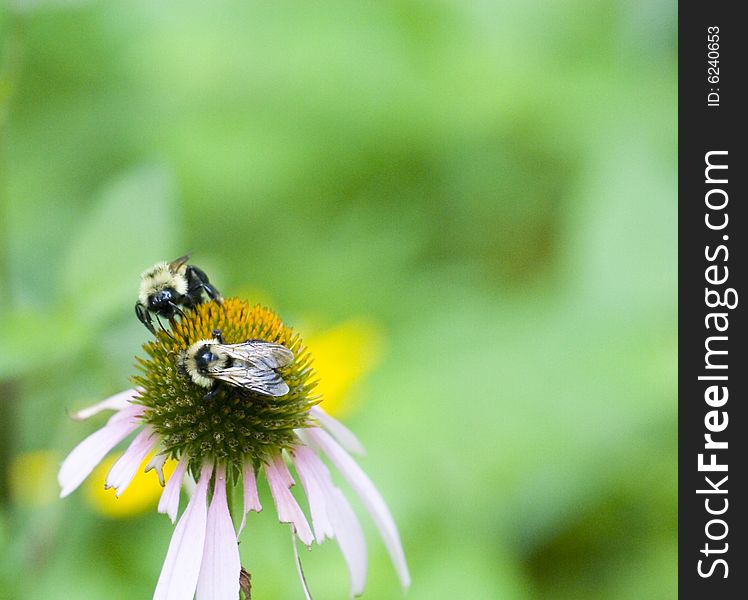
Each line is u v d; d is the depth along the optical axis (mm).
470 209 746
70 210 709
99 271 588
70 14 727
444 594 612
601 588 638
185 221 710
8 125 731
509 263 745
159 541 598
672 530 646
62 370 597
